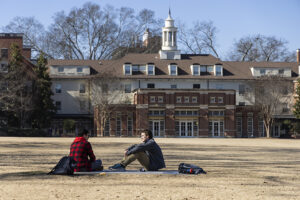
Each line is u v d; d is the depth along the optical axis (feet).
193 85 266.98
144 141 56.34
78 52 333.21
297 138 252.21
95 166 55.16
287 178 54.08
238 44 362.53
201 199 38.47
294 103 266.77
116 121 242.99
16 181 47.62
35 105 241.35
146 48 346.74
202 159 84.69
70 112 267.18
